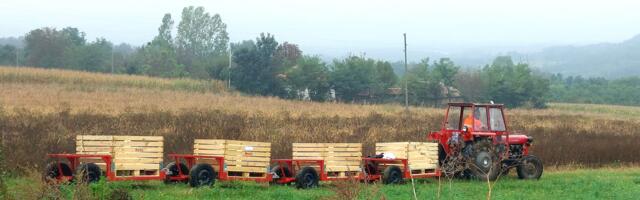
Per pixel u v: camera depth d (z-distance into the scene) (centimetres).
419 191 3023
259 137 5341
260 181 3112
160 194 2745
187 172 3161
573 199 2956
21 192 2047
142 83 12350
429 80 14150
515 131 6800
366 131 6172
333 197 1736
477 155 3631
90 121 5712
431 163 3522
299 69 12988
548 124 8138
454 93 14675
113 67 17300
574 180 3691
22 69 12025
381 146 3553
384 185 3262
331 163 3234
